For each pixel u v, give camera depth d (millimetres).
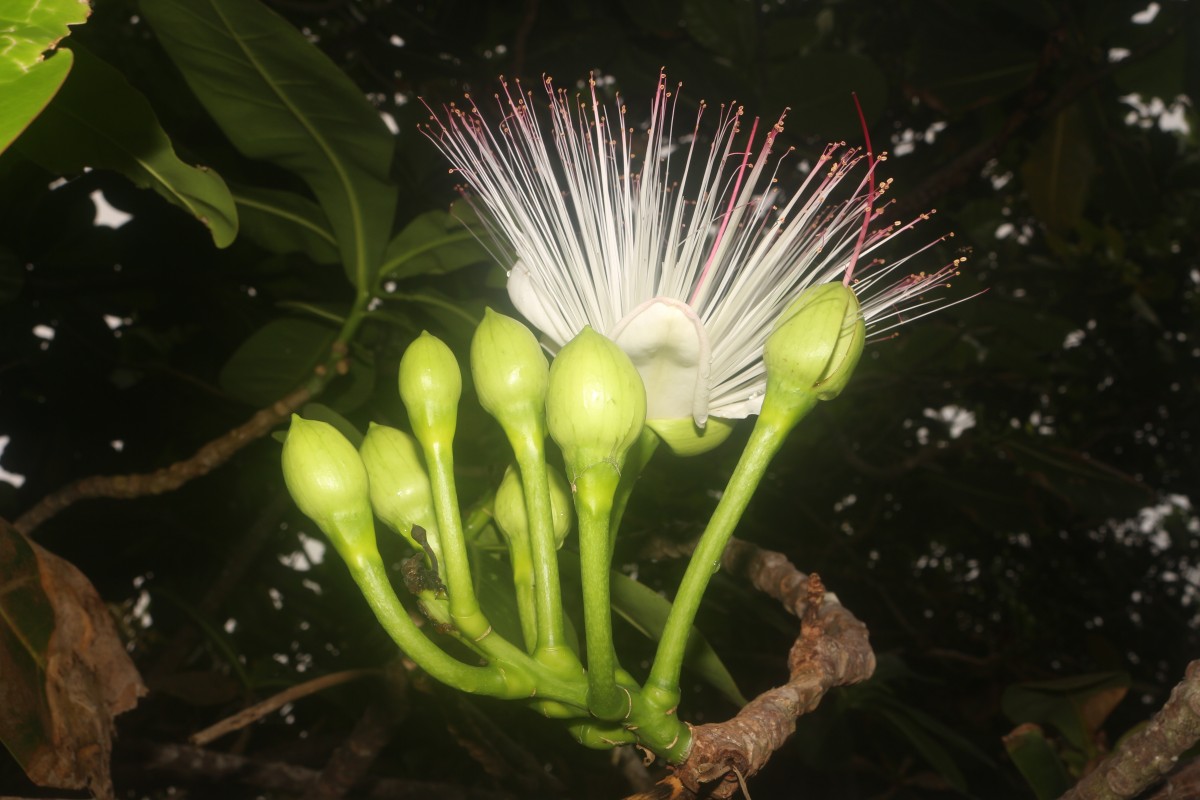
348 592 4621
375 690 2545
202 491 4078
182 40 1994
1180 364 6922
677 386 1280
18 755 1506
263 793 3543
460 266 2701
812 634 1524
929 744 3332
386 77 4340
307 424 1121
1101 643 5195
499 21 4457
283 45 1982
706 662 1838
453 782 4340
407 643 1049
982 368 5895
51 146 1817
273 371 3133
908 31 5199
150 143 1773
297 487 1090
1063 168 4613
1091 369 6863
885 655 3586
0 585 1605
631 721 1038
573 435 1068
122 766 2941
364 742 2639
